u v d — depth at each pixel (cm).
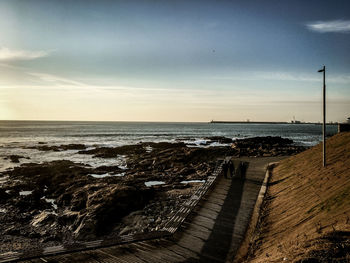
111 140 9081
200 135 12169
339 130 2669
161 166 3822
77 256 1096
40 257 1084
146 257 1090
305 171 1852
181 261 1059
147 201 2167
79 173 3331
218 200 1770
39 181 3031
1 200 2383
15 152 5797
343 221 892
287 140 7544
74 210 2123
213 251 1142
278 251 928
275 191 1794
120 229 1722
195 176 3142
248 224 1393
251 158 3256
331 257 709
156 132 14262
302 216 1172
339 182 1288
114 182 2748
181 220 1465
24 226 1852
